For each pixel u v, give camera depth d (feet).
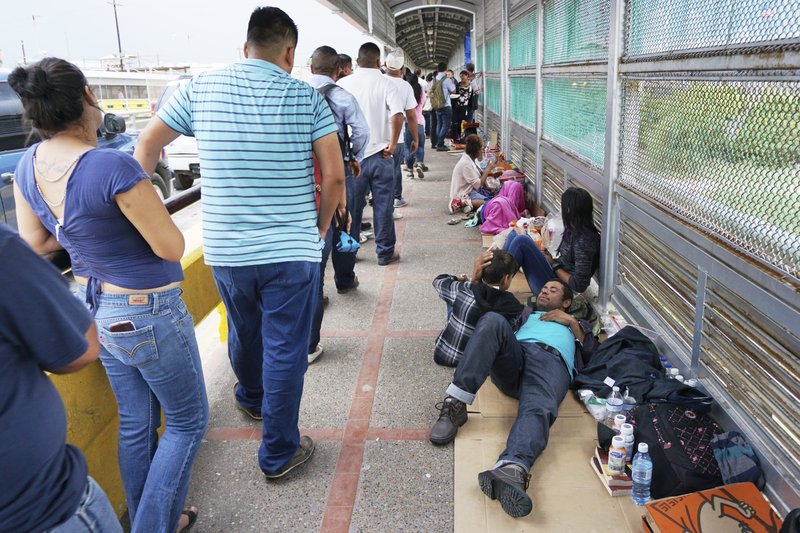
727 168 8.15
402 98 23.75
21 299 3.78
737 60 7.60
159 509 6.88
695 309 9.23
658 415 8.52
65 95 5.72
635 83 11.35
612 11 11.87
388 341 13.24
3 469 3.83
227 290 8.29
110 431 8.32
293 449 8.82
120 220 5.99
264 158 7.70
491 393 10.82
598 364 10.32
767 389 7.59
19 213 6.51
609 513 7.95
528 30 23.21
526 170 24.49
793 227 6.75
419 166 32.65
